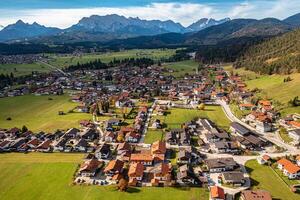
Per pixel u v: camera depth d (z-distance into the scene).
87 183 128.88
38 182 131.00
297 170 130.12
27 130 198.50
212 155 156.25
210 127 191.00
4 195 121.88
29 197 119.81
